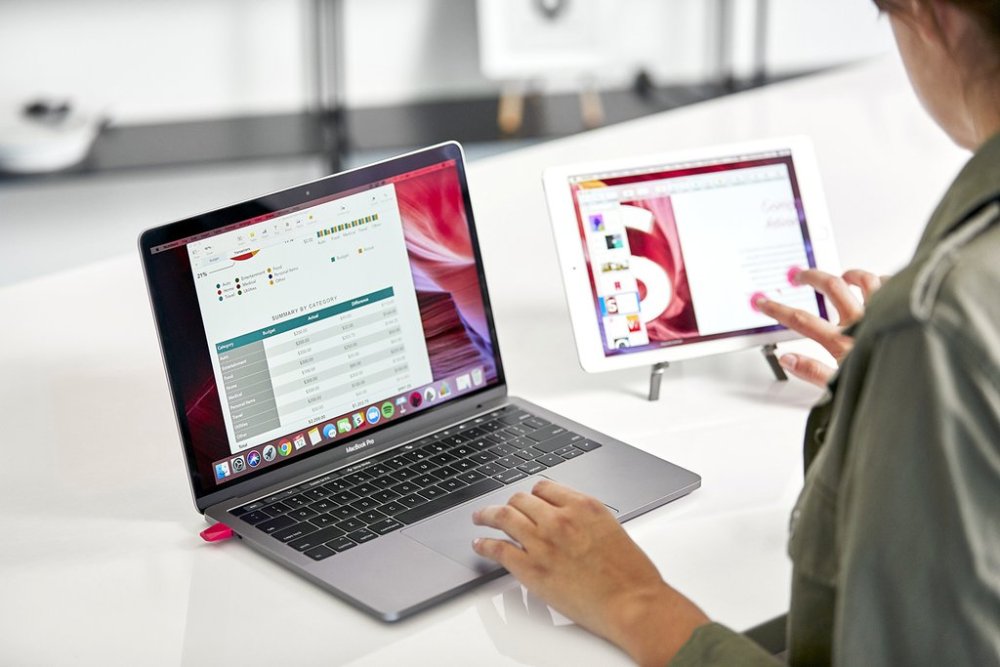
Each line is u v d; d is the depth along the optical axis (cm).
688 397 119
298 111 330
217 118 325
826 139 185
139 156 297
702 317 122
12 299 147
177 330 98
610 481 101
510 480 102
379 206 108
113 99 319
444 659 80
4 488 106
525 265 151
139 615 87
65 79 314
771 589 88
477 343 114
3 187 322
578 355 119
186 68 321
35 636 85
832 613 69
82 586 91
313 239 105
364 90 335
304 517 97
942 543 59
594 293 120
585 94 333
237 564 93
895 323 59
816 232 127
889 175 171
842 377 65
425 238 111
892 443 59
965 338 57
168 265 98
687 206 124
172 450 113
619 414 116
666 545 94
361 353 107
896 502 59
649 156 124
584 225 121
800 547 70
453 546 92
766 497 101
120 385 126
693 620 78
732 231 124
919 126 189
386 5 327
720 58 344
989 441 57
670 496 99
